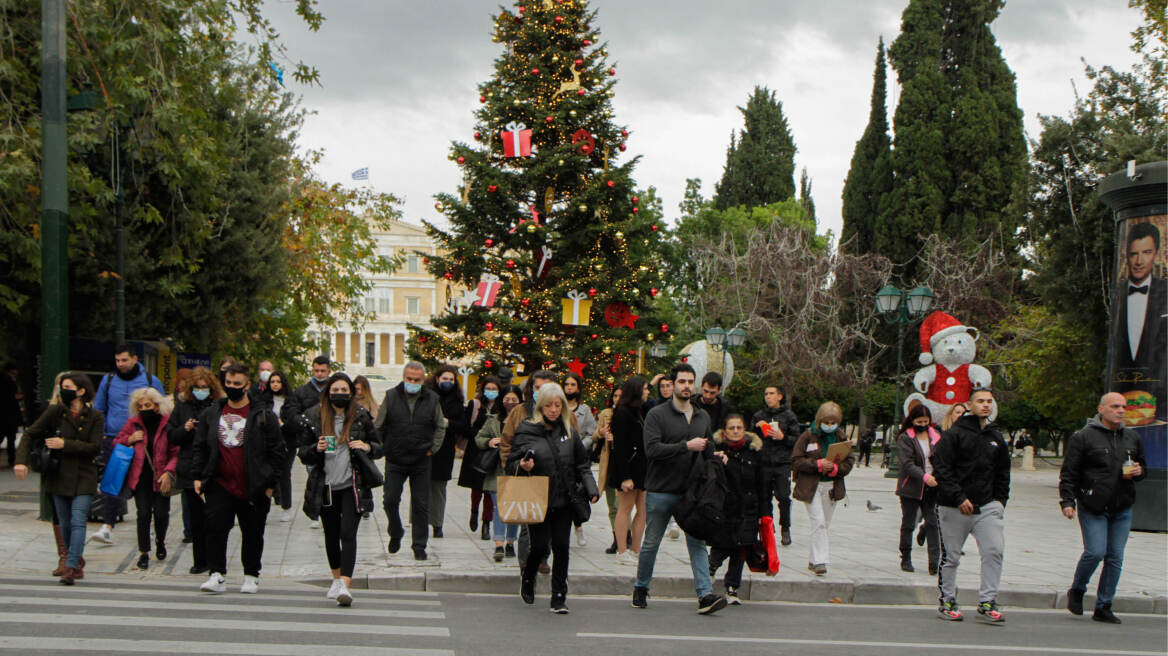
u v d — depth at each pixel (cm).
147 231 2033
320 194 2906
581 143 2516
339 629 678
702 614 821
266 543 1130
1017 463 3903
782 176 6309
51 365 1180
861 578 979
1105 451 871
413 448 1005
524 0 2602
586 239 2525
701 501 807
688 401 838
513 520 777
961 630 793
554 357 2416
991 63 4688
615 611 822
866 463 3688
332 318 3144
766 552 883
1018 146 4594
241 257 2269
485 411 1195
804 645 697
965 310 3916
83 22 1384
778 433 1178
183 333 2248
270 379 1268
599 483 1099
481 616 767
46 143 1182
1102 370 2348
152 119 1485
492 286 2444
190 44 1540
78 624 650
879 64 5072
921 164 4581
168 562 980
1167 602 962
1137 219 1596
